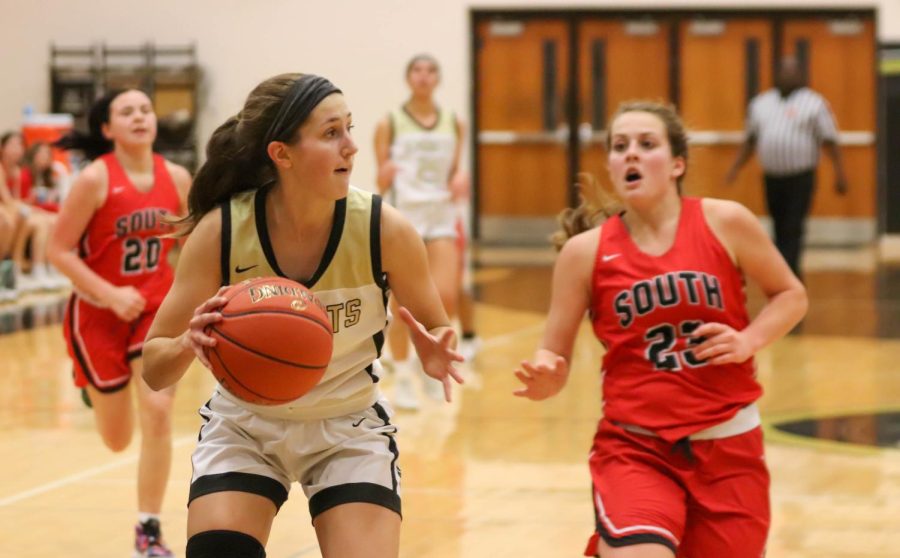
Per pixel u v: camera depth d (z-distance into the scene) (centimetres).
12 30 3127
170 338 521
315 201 507
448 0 3072
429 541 855
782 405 1339
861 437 1181
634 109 608
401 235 525
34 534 885
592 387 1476
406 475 1052
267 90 505
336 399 535
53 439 1213
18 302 2316
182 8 3098
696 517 566
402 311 521
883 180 3095
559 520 909
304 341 479
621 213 618
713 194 3120
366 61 3078
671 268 580
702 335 566
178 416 1312
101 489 1016
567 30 3123
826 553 826
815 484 1009
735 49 3091
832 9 3052
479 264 2789
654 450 564
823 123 2219
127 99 853
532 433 1223
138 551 821
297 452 535
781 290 591
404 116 1409
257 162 516
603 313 590
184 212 878
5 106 3138
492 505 953
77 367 850
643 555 521
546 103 3144
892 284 2423
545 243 3180
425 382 1388
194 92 3072
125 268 848
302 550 834
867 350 1702
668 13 3091
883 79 3058
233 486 518
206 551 495
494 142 3167
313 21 3081
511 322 1986
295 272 521
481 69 3147
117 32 3111
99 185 836
